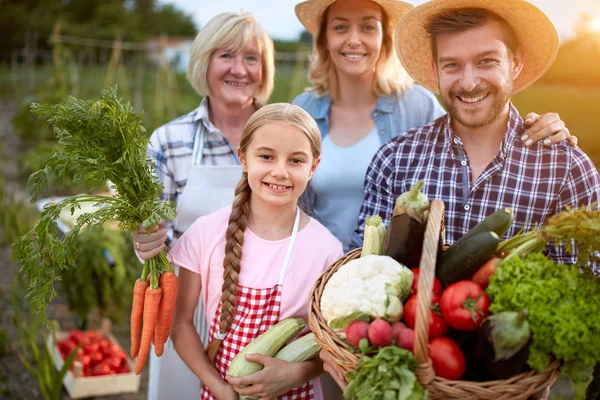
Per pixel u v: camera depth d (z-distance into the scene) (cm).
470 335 169
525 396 160
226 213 234
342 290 178
